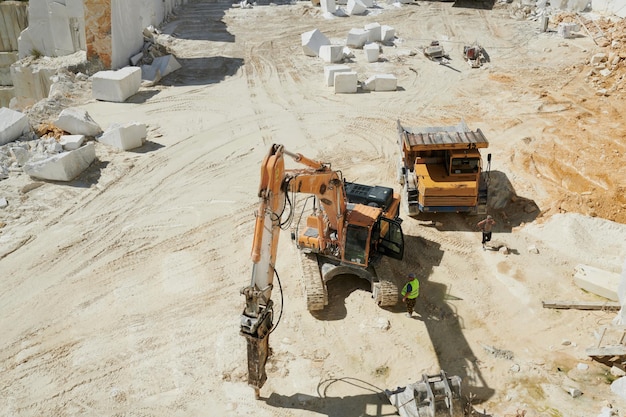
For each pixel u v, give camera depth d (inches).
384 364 530.3
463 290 627.2
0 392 506.6
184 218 762.8
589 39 1423.5
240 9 1844.2
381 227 602.5
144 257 685.3
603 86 1160.2
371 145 962.1
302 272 601.6
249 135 996.6
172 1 1813.5
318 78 1264.8
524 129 994.7
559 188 812.6
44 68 1263.5
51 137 913.5
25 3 1540.4
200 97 1167.0
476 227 738.8
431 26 1593.3
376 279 603.8
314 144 965.8
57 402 495.8
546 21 1488.7
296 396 495.8
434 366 527.5
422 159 745.0
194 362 534.3
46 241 711.7
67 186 830.5
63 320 589.6
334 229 587.8
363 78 1251.2
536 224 739.4
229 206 789.9
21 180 832.9
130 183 842.2
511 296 617.3
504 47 1421.0
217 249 700.7
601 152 904.9
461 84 1213.1
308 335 562.6
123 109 1104.2
